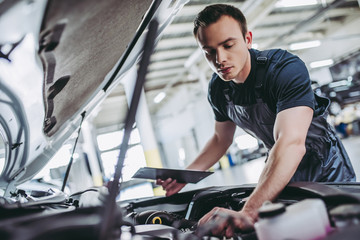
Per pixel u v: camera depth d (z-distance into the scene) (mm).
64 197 819
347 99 7957
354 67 8195
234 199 891
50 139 917
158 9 765
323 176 978
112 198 419
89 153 9070
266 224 423
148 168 1030
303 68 872
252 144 10328
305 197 654
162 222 804
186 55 7863
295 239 410
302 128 778
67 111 860
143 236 555
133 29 766
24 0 405
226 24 836
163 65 8172
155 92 10938
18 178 927
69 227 378
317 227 416
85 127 9086
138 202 1132
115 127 13266
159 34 941
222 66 865
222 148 1292
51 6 446
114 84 978
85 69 733
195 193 1058
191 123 11938
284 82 857
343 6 7531
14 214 504
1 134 720
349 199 505
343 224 427
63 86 716
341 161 1001
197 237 532
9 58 505
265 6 6027
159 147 15227
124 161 473
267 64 937
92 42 648
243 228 586
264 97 972
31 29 472
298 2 6207
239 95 1050
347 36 8102
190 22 6086
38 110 708
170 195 1115
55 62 602
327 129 976
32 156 898
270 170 716
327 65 10133
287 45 8984
